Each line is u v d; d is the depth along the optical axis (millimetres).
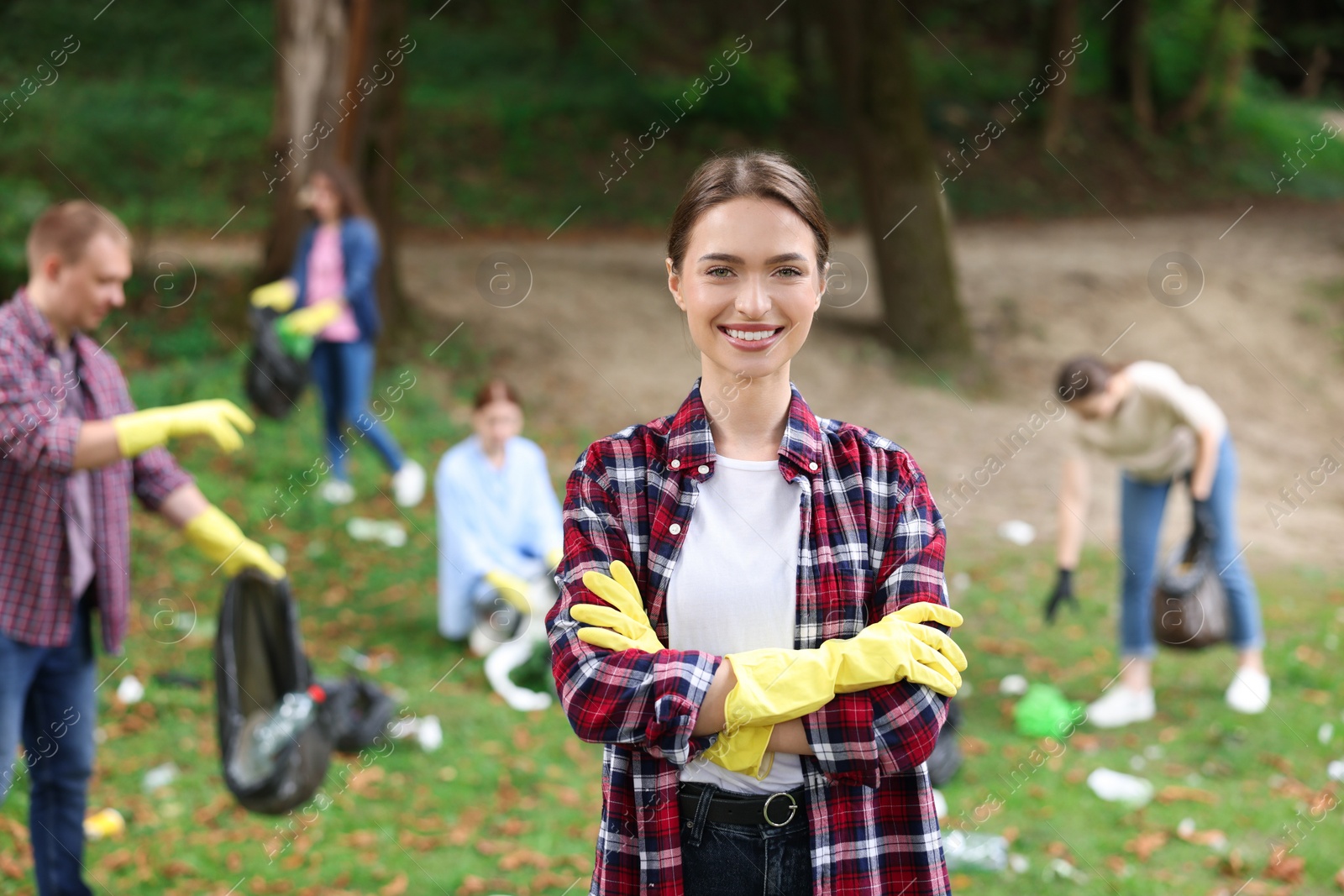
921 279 11430
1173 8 21984
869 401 10531
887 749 1597
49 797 3111
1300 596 6773
